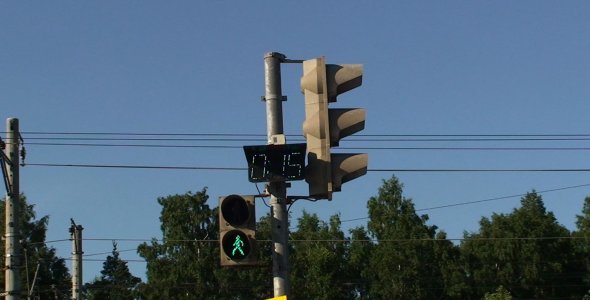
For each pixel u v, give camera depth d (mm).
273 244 11516
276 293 11453
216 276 59500
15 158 19797
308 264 63906
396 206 66000
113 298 64062
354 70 11320
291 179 11148
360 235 66062
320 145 11242
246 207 11055
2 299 22516
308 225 68875
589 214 68688
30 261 56781
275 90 11875
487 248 65938
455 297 63812
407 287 62406
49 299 59031
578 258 66562
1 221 51531
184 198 61125
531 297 64562
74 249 34781
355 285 65312
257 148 11141
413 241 63562
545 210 71500
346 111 11289
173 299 58781
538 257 64250
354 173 11242
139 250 60594
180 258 59594
